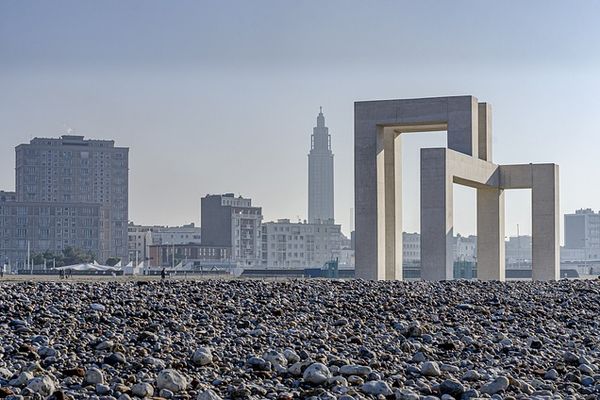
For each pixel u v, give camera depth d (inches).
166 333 582.9
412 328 609.9
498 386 415.5
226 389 406.0
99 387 394.3
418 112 1747.0
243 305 733.3
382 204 1768.0
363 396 397.1
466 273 2662.4
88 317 631.2
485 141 1904.5
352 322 664.4
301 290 874.1
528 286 1005.8
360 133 1761.8
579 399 402.6
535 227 1940.2
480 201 1931.6
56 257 7637.8
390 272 1793.8
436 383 436.8
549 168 1921.8
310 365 446.0
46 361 465.1
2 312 647.1
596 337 629.9
